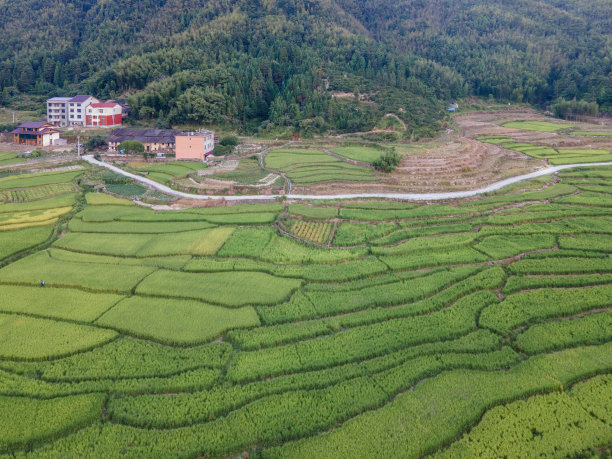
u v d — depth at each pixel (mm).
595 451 34844
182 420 37250
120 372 42469
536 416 37906
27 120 163750
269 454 34219
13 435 35875
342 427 36625
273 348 46188
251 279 59750
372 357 45062
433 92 187375
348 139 147375
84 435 36031
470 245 71062
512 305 53469
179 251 68188
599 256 65625
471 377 42188
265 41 193625
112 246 69938
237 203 91312
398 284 58406
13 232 75938
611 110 190625
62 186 101688
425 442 35312
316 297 55406
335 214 83375
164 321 50156
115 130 141500
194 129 154250
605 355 45125
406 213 83375
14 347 45625
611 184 101688
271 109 159500
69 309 52500
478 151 126250
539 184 101875
